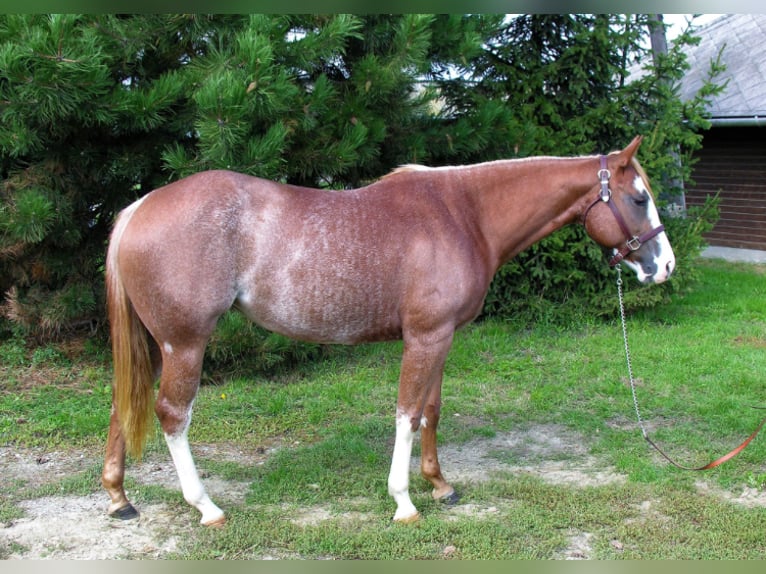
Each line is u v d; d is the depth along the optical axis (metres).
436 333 3.19
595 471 3.98
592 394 5.30
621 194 3.36
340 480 3.78
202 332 3.05
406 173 3.38
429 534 3.19
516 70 7.35
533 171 3.42
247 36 4.34
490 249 3.40
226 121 4.16
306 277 3.07
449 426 4.69
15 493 3.59
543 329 7.12
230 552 3.06
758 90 10.88
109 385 5.34
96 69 4.12
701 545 3.14
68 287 5.74
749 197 11.48
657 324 7.43
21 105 4.42
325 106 5.02
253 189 3.13
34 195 4.75
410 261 3.13
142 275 2.99
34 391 5.17
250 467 3.98
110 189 5.70
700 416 4.80
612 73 7.34
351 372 5.82
